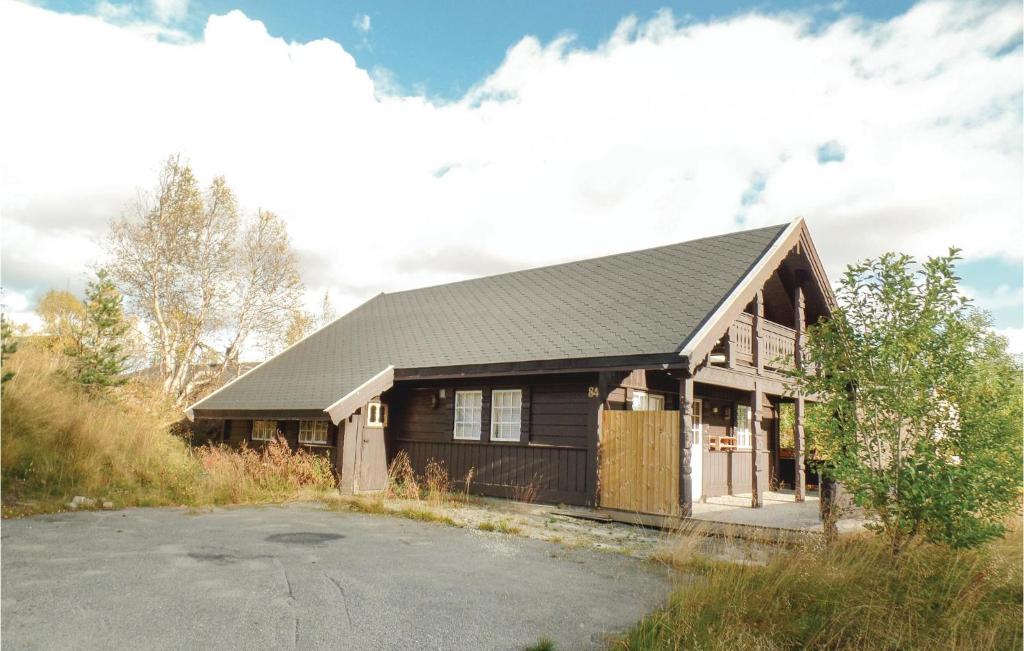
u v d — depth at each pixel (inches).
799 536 313.7
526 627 188.2
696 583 226.4
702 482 557.9
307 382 647.8
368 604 201.5
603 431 454.3
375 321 776.9
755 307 526.9
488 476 530.3
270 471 527.8
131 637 160.7
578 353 457.7
